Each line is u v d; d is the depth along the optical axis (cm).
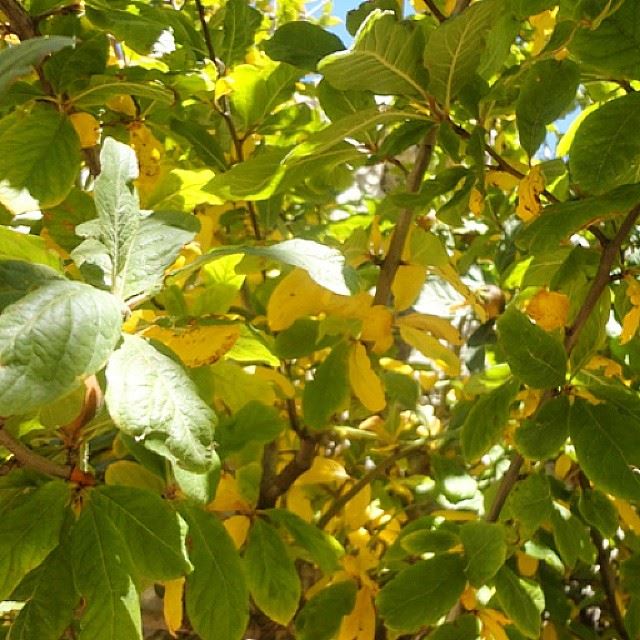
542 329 70
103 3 88
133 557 56
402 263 93
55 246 82
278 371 108
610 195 66
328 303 86
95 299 46
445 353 91
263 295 103
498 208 119
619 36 68
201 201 87
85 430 60
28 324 43
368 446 125
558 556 101
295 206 151
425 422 124
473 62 71
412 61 72
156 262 55
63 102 82
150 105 97
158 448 47
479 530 78
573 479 104
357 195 168
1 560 54
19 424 61
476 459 79
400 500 128
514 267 103
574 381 81
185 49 100
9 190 73
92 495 57
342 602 94
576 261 76
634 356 90
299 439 114
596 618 133
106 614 52
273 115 103
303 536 82
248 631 107
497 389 79
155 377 48
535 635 76
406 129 77
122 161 54
